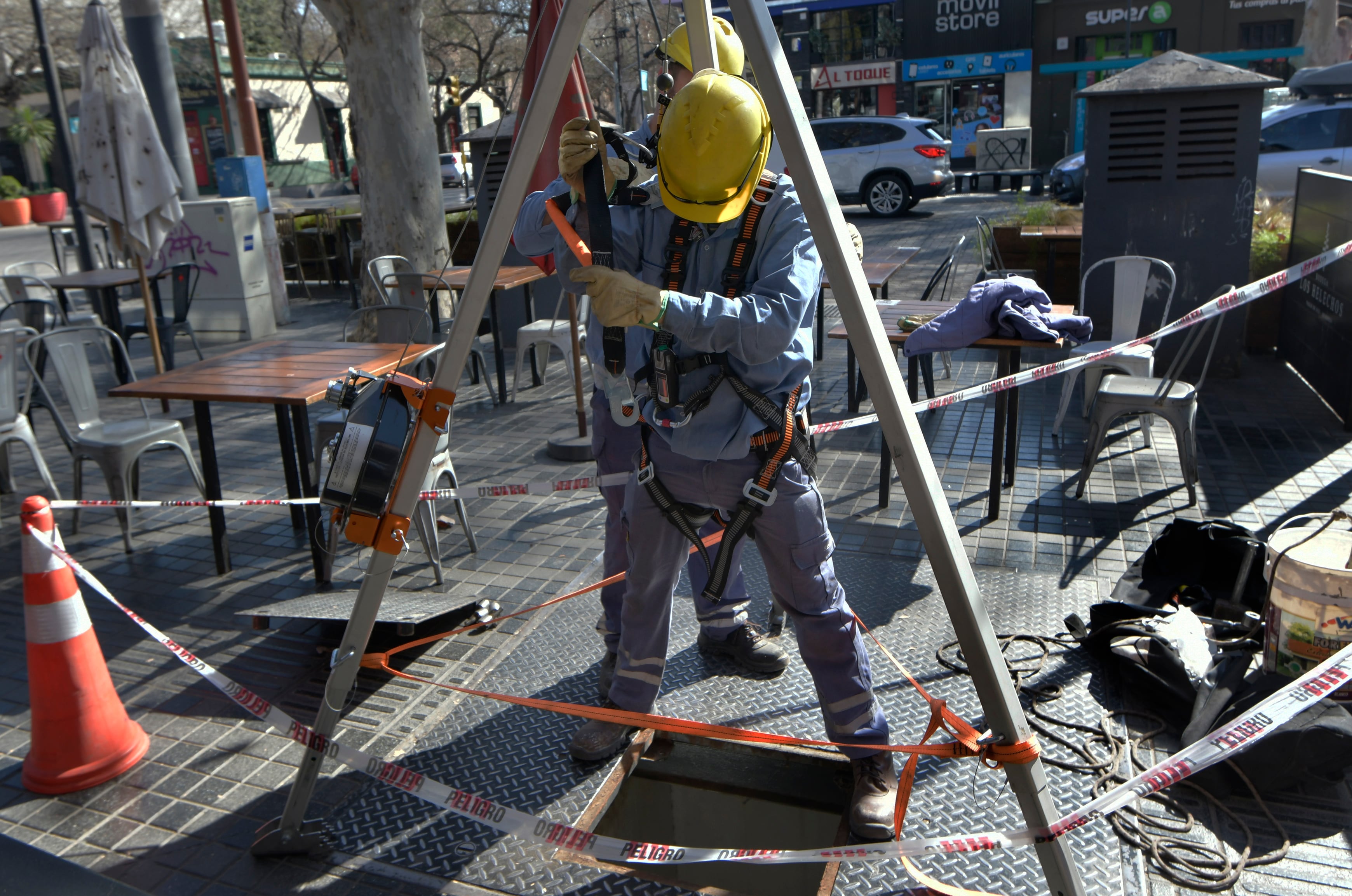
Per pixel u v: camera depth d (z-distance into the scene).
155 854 2.43
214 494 4.08
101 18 6.93
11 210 25.84
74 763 2.71
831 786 2.63
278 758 2.82
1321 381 5.81
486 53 27.14
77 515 4.70
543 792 2.60
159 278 9.27
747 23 1.53
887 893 2.21
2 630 3.73
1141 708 2.86
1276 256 6.95
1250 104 6.05
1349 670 1.60
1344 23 20.84
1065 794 2.50
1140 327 6.62
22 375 8.17
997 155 21.33
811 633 2.39
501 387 6.78
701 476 2.30
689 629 3.45
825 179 1.58
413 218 9.13
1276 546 2.78
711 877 2.53
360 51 8.67
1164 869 2.21
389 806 2.56
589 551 4.24
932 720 1.85
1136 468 4.92
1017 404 4.66
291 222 12.88
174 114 10.94
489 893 2.25
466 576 4.03
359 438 2.16
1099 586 3.67
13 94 30.83
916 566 3.91
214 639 3.57
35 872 1.28
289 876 2.33
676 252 2.16
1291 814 2.40
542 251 2.55
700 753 2.78
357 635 2.27
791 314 2.01
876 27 26.06
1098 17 24.58
